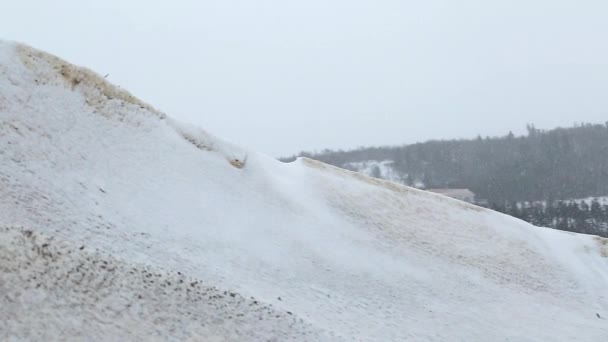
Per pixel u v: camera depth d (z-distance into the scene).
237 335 14.48
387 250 29.72
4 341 9.95
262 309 16.75
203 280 18.48
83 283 13.08
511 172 134.25
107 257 15.19
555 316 28.55
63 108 24.47
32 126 22.16
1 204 16.66
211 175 28.03
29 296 11.48
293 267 23.97
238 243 23.66
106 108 26.58
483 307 27.28
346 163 158.25
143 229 20.50
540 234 38.47
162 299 14.32
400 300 24.94
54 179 20.23
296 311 19.08
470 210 38.16
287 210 28.97
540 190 124.19
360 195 34.81
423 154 151.62
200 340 13.30
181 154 27.89
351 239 29.16
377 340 19.39
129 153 25.23
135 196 22.61
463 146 150.75
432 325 23.14
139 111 28.09
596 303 32.38
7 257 12.26
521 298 29.84
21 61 24.70
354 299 23.30
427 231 33.78
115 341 11.63
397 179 143.25
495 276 31.45
